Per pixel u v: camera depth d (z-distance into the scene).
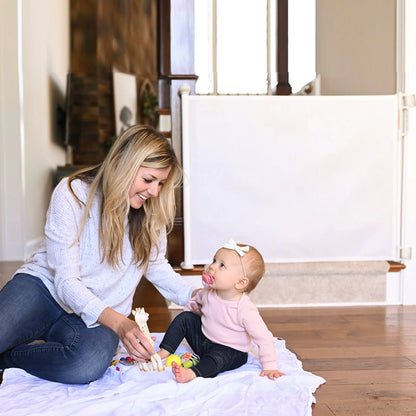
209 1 5.35
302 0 5.19
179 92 2.79
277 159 2.78
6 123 4.64
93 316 1.60
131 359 1.82
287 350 1.97
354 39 3.98
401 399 1.56
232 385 1.56
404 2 2.82
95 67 8.16
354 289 2.85
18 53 4.65
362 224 2.83
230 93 5.39
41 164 5.77
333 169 2.80
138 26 10.02
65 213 1.65
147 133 1.63
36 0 5.64
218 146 2.76
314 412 1.47
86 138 8.06
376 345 2.10
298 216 2.81
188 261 2.78
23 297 1.68
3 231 4.66
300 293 2.83
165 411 1.40
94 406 1.42
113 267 1.71
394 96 2.80
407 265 2.84
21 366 1.71
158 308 2.78
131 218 1.76
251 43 5.38
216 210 2.79
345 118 2.79
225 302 1.74
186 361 1.76
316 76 4.86
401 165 2.84
